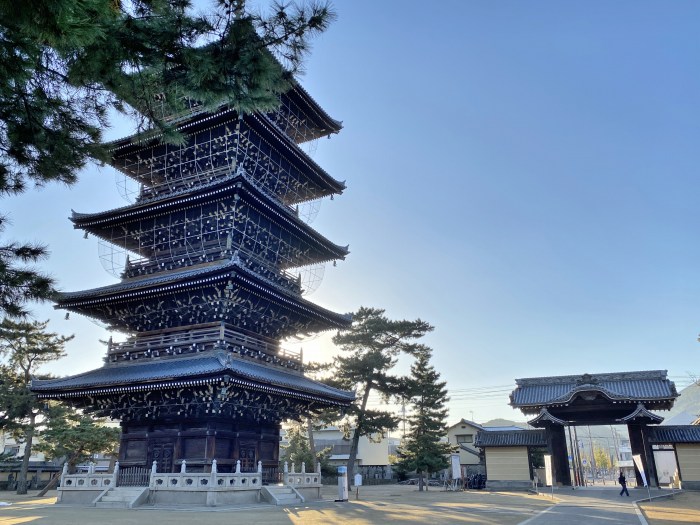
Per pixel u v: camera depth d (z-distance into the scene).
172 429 37.19
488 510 28.83
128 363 40.41
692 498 38.88
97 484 35.06
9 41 10.56
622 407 52.06
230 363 34.12
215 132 43.31
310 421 69.25
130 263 44.56
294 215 47.59
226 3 11.14
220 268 36.41
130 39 11.80
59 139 14.70
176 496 32.28
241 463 38.28
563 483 53.28
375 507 31.45
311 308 44.81
